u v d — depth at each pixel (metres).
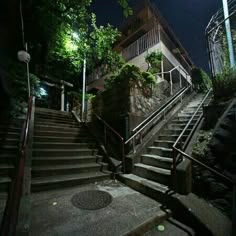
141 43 12.55
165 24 13.18
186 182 3.58
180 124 6.50
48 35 9.82
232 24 6.67
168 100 7.89
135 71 6.71
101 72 13.96
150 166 4.86
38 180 4.09
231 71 5.62
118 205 3.44
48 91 13.39
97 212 3.15
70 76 14.35
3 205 3.08
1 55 8.38
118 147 6.16
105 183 4.71
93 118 8.52
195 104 8.54
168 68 12.84
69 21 9.20
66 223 2.78
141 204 3.51
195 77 12.04
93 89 15.30
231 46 6.05
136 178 4.57
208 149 4.21
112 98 7.18
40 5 8.34
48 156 5.20
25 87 8.77
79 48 11.18
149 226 2.91
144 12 13.72
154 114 6.69
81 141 6.82
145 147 5.69
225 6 6.23
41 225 2.71
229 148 3.89
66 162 5.16
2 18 8.33
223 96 5.58
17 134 5.67
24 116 7.69
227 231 2.76
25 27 9.17
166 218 3.21
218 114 5.14
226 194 3.41
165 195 3.53
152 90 7.47
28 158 4.50
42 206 3.30
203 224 2.80
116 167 5.26
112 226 2.73
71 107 14.16
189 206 3.16
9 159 4.38
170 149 5.17
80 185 4.47
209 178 3.75
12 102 7.46
